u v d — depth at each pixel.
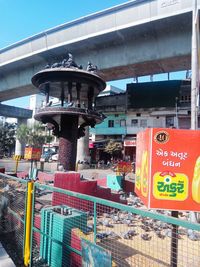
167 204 3.11
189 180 3.11
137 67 22.42
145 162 3.35
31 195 4.91
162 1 18.39
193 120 9.18
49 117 10.09
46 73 9.66
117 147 38.81
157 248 5.32
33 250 4.98
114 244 5.45
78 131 10.59
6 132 54.94
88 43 22.73
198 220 7.36
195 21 9.80
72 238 4.49
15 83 30.53
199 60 9.55
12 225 5.89
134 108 38.41
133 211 3.00
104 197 9.13
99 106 41.97
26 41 26.38
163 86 37.12
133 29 20.14
